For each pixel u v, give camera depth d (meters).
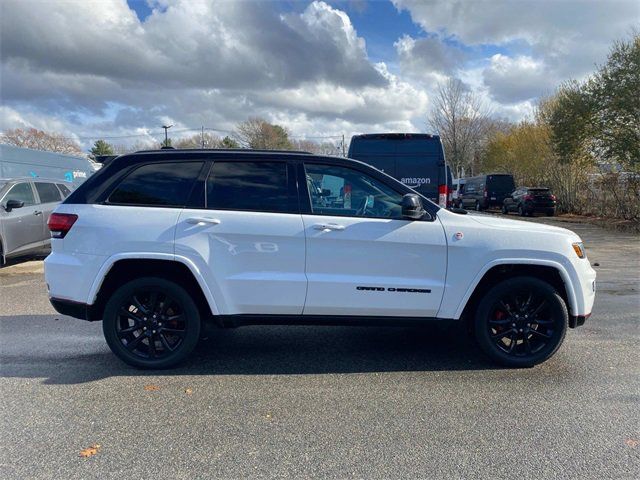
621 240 14.24
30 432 3.14
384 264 4.08
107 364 4.35
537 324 4.29
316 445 2.99
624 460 2.83
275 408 3.49
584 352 4.64
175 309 4.20
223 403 3.57
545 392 3.76
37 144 57.44
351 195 4.19
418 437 3.09
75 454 2.88
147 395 3.70
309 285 4.05
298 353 4.67
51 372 4.16
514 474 2.69
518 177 32.94
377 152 9.13
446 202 9.08
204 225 4.01
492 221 4.34
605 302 6.67
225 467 2.76
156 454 2.89
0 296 7.21
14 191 9.59
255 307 4.10
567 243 4.17
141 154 4.23
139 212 4.05
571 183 24.88
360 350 4.77
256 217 4.05
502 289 4.17
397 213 4.16
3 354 4.61
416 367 4.30
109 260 3.98
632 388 3.82
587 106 19.39
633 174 18.56
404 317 4.17
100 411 3.43
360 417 3.35
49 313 6.19
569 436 3.10
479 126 43.59
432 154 9.05
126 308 4.16
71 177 18.03
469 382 3.96
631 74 17.55
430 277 4.11
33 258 11.09
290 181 4.16
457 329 5.38
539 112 28.70
